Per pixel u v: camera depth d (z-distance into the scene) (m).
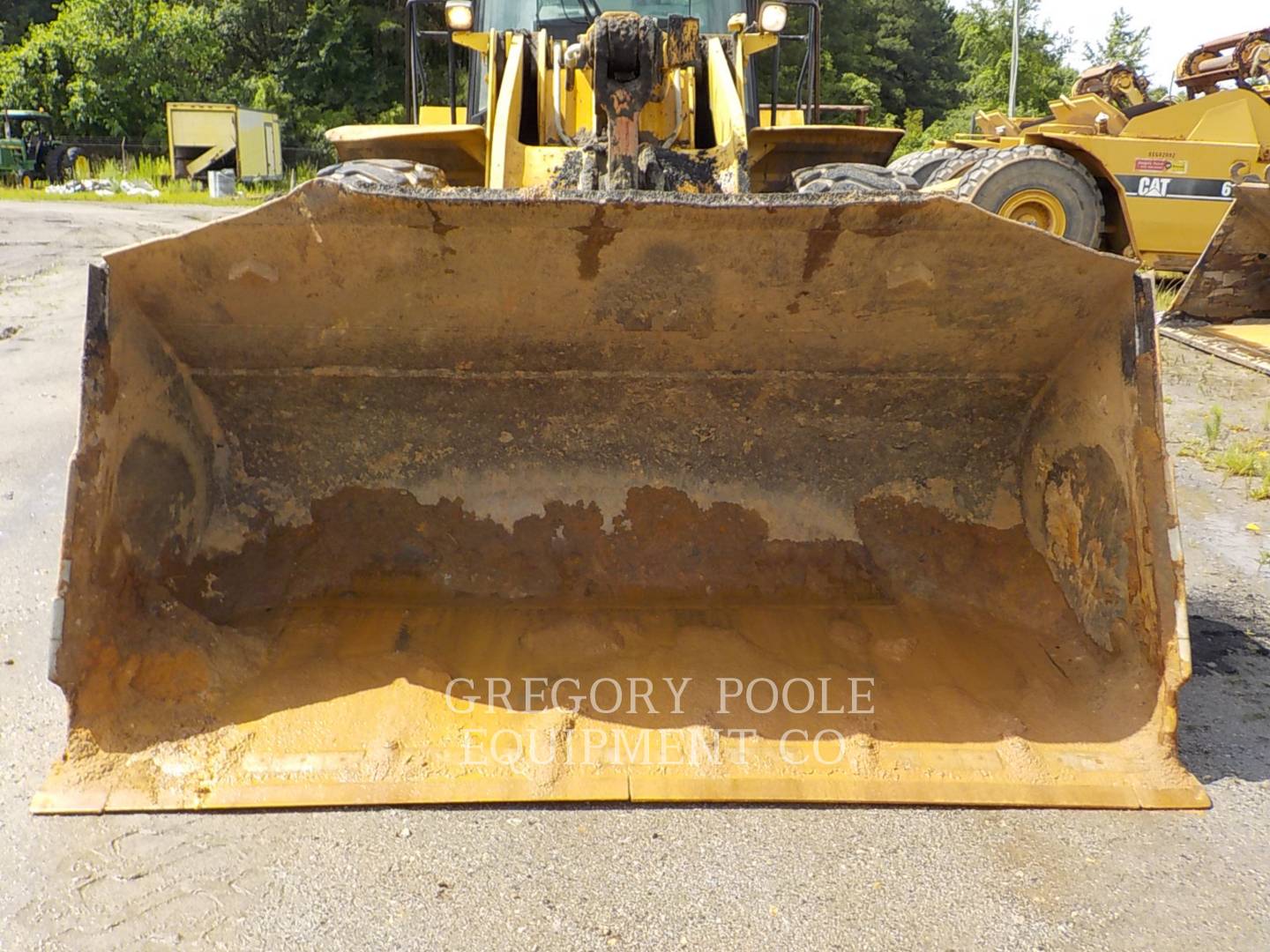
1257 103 9.57
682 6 5.02
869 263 2.60
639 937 2.12
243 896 2.20
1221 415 6.20
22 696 2.99
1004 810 2.51
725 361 3.02
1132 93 10.63
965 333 2.90
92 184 24.02
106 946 2.06
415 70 4.93
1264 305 8.27
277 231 2.50
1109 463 2.83
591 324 2.84
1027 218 8.87
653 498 3.27
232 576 3.12
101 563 2.60
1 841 2.34
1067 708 2.79
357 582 3.19
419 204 2.37
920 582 3.24
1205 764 2.74
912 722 2.72
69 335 7.51
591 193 2.39
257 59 36.06
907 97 41.75
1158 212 9.48
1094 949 2.09
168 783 2.49
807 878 2.28
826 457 3.28
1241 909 2.20
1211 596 3.93
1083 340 2.90
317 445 3.19
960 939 2.12
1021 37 35.06
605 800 2.50
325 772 2.53
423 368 3.03
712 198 2.38
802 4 5.12
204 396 3.08
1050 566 3.14
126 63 32.28
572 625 3.04
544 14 4.99
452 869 2.29
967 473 3.30
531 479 3.25
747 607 3.19
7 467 4.83
